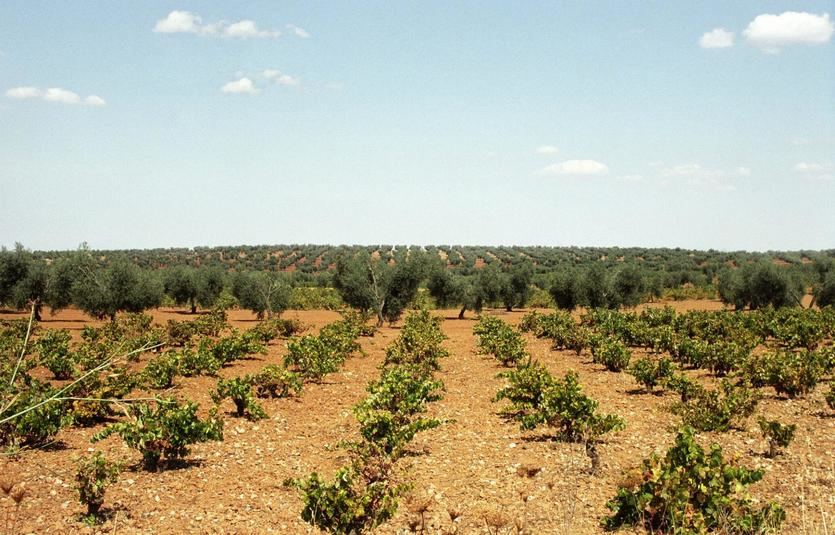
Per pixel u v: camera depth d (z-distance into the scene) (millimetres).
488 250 161000
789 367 19109
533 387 16312
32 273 47719
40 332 35688
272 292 52562
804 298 68875
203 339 28531
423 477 11547
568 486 10773
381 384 15680
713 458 7980
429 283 60250
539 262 120500
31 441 13602
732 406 14805
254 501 10297
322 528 8156
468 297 60625
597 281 54625
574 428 13320
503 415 17250
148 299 49000
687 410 15047
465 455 13102
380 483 8672
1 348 22844
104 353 22547
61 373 22188
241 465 12500
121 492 10688
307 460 12867
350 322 40906
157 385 20125
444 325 52062
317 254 139875
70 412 15188
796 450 12914
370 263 53500
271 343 36531
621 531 8367
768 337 35500
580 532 8523
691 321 35719
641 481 8297
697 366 25422
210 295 62969
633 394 20094
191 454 13258
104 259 107312
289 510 9859
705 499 7750
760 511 7973
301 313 64375
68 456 12867
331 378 23984
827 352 22547
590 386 21688
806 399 18828
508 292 62531
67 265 48531
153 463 12094
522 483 11039
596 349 26875
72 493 10406
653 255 129625
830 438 13914
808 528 8305
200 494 10641
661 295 75875
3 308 56969
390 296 52312
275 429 15656
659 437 14297
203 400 19188
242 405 17000
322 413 17609
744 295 57062
